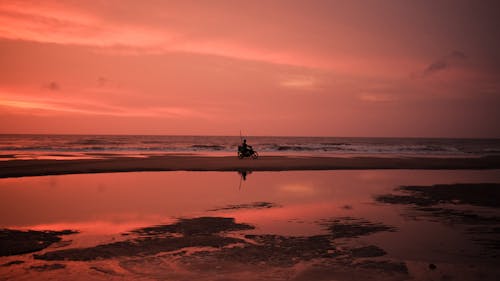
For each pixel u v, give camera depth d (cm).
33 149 4062
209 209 963
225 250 610
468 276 506
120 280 475
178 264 540
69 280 474
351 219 852
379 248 630
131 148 4431
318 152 4275
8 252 593
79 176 1698
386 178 1712
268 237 693
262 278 488
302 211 941
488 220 850
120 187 1364
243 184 1461
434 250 621
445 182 1573
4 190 1282
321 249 620
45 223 799
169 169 2002
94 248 616
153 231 733
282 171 1984
